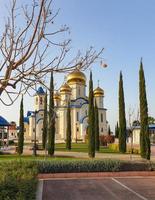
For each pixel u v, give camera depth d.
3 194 9.45
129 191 15.54
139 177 20.70
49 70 6.20
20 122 39.31
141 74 31.03
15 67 6.00
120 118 38.88
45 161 20.73
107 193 14.98
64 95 73.50
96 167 21.27
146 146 30.20
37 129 85.12
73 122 87.62
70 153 40.44
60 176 20.20
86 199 13.54
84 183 18.02
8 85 5.96
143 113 30.66
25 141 87.25
